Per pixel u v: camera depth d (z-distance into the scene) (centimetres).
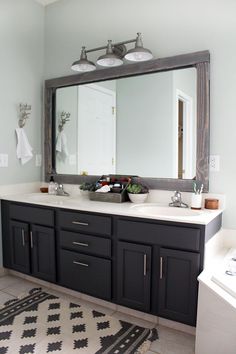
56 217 228
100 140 267
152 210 220
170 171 231
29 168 294
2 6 260
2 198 262
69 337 179
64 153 294
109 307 215
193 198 207
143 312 195
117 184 243
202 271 167
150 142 239
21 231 252
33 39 292
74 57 282
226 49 206
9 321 196
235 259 183
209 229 176
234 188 207
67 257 224
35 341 175
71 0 280
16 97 278
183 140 223
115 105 256
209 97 211
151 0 236
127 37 250
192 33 219
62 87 291
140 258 189
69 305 218
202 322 152
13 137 277
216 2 209
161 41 232
